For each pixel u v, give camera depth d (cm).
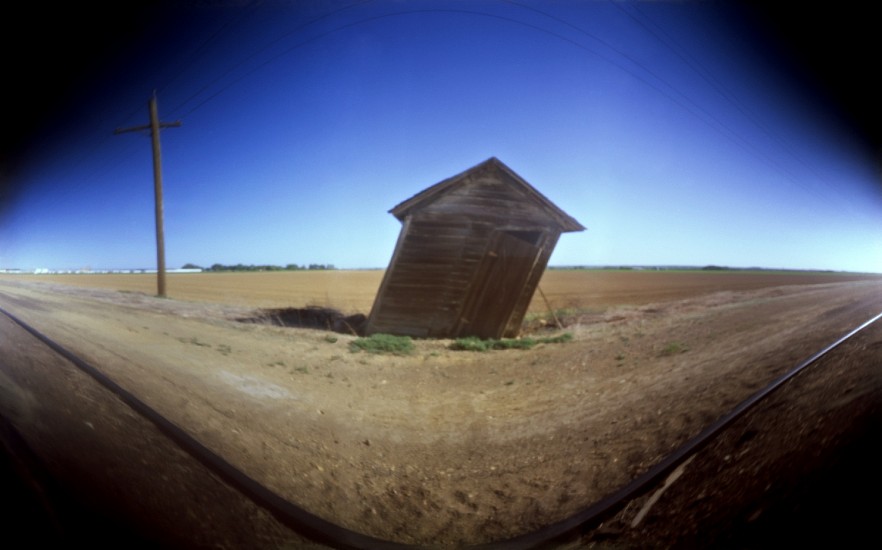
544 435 443
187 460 349
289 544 269
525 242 1223
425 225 1219
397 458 403
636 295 1919
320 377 679
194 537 264
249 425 443
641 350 828
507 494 337
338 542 275
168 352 722
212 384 573
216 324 1074
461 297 1230
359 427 475
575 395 580
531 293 1243
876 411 324
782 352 631
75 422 403
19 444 351
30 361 616
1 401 437
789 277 3297
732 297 1750
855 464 269
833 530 230
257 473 344
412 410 536
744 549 232
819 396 394
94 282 2133
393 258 1224
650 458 361
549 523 295
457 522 301
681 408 455
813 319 988
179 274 2766
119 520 271
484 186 1220
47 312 1102
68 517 270
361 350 923
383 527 295
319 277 2791
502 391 622
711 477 310
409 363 830
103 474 319
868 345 570
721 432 373
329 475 361
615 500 307
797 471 281
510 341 1062
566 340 1049
